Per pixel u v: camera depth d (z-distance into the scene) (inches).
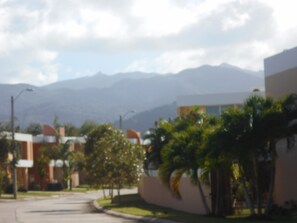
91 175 1977.1
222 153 1042.1
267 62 1291.8
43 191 3326.8
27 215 1456.7
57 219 1296.8
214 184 1241.4
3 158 2513.5
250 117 1037.2
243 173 1107.3
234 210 1245.7
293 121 1123.3
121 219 1267.2
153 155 1788.9
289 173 1235.9
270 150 1082.1
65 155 3506.4
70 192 3257.9
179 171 1246.3
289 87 1216.2
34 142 3538.4
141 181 1998.0
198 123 1444.4
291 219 1056.8
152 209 1505.9
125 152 1895.9
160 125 1812.3
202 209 1307.8
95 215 1424.7
